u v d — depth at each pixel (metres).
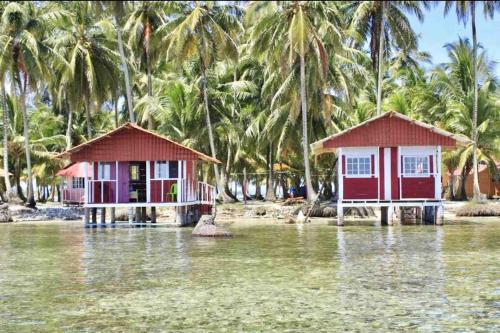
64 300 10.78
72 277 13.33
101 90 41.72
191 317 9.47
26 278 13.24
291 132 41.62
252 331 8.61
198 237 23.17
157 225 29.52
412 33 37.03
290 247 19.27
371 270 14.05
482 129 42.06
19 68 38.31
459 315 9.41
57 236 24.16
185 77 50.16
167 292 11.48
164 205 27.94
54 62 38.09
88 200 28.56
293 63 37.34
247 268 14.55
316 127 42.78
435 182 27.67
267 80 41.84
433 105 45.91
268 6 35.06
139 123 51.28
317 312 9.73
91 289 11.84
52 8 38.75
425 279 12.72
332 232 25.09
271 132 41.75
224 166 52.50
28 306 10.30
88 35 40.88
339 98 42.53
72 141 53.69
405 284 12.13
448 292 11.25
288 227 28.59
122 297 11.02
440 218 27.98
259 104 49.38
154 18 42.00
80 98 41.31
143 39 42.50
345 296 10.96
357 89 45.16
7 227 30.14
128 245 20.22
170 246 19.84
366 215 35.34
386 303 10.33
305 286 12.02
